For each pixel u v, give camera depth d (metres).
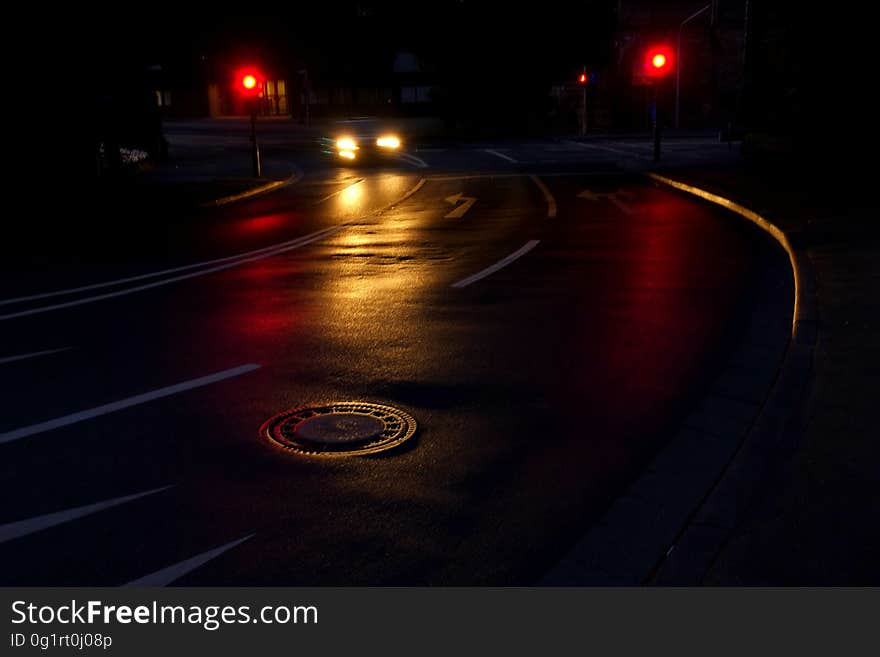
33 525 4.23
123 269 11.76
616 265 11.18
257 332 8.03
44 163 22.38
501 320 8.31
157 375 6.69
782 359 6.81
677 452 5.05
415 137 47.84
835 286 8.56
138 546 4.02
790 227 12.70
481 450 5.11
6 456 5.08
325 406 5.90
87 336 7.98
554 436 5.32
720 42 50.72
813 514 4.01
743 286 9.61
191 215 18.50
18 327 8.38
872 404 5.31
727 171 23.59
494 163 30.70
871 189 16.83
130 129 31.17
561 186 22.38
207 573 3.81
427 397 6.07
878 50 17.23
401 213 18.03
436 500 4.46
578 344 7.40
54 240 14.79
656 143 28.27
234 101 77.50
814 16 18.97
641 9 50.22
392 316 8.57
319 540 4.07
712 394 6.05
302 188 24.23
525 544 4.02
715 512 4.21
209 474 4.80
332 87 68.88
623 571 3.78
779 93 22.16
